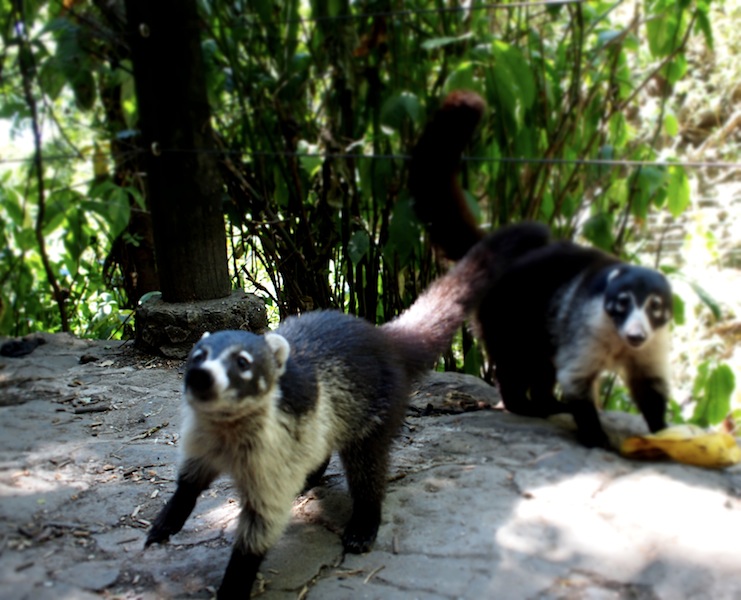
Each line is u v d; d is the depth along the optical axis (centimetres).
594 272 125
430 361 110
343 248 163
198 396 75
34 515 94
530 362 133
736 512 93
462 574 83
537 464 109
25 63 150
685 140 323
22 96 158
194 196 150
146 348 157
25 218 180
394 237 149
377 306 169
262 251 171
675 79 168
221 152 150
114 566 85
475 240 144
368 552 89
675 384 240
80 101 175
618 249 167
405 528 93
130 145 164
